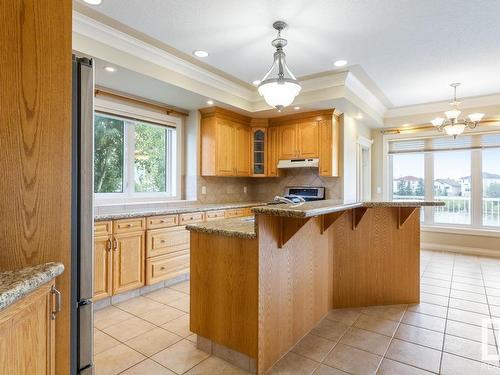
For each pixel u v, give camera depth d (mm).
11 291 808
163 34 2789
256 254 1870
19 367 899
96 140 3607
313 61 3363
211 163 4484
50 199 1192
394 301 2994
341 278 2883
